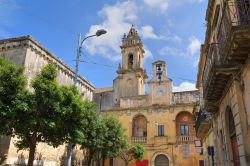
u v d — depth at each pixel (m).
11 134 15.34
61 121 14.81
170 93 40.59
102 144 27.61
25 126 13.92
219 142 14.57
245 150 9.24
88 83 36.81
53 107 14.51
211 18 15.91
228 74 10.27
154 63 43.06
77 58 17.08
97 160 32.44
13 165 21.25
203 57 20.92
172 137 37.81
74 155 31.53
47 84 14.84
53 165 26.72
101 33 16.53
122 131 31.08
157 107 39.91
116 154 30.36
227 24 9.45
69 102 15.48
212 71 10.52
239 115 9.70
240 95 9.86
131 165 38.19
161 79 41.84
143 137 39.16
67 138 15.54
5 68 13.95
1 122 13.40
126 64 47.91
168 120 38.91
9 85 13.73
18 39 25.58
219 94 12.90
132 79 46.06
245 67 9.05
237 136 10.08
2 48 25.95
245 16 9.03
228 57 9.05
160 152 37.72
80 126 16.19
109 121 30.33
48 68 15.67
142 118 41.09
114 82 48.06
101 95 50.09
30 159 14.73
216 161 16.19
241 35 7.89
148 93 41.56
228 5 9.42
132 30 50.97
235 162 11.80
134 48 48.59
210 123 18.66
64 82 30.80
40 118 14.35
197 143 24.25
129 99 42.41
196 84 28.16
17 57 25.02
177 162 36.38
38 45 26.59
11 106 13.28
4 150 21.03
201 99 23.42
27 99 14.16
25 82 14.52
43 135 15.55
